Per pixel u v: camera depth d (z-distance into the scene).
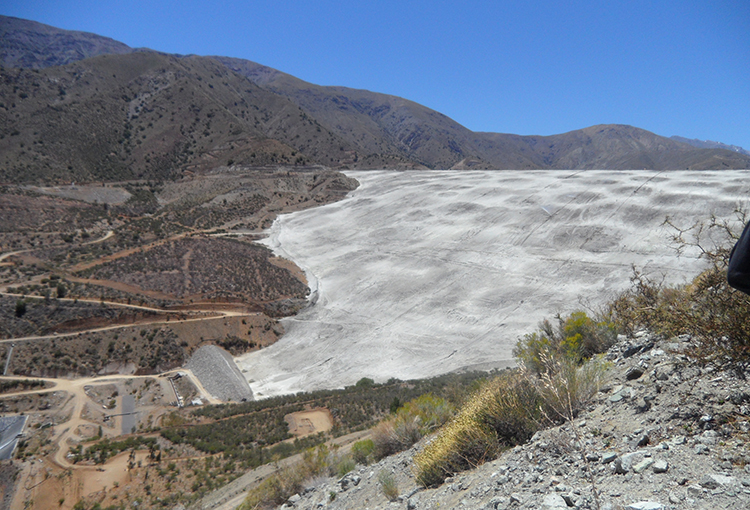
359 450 9.41
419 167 187.12
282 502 8.85
